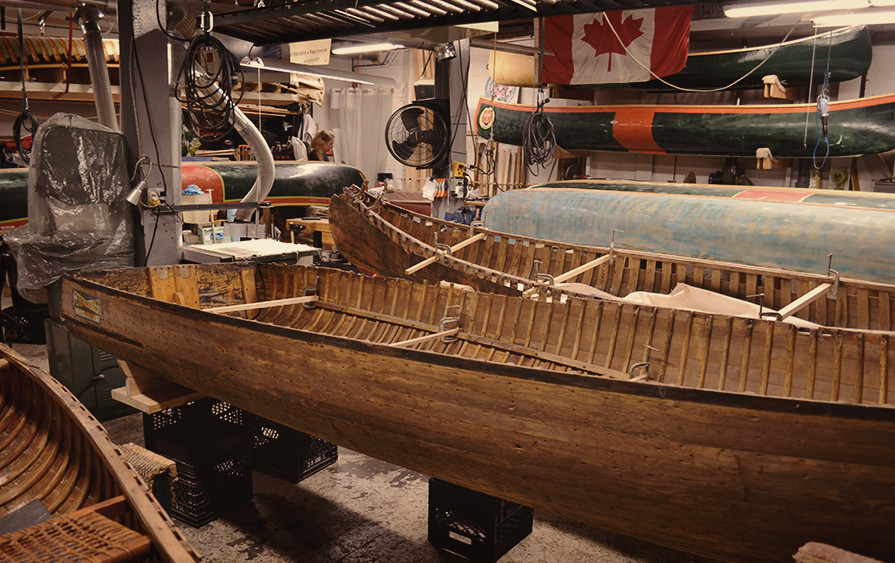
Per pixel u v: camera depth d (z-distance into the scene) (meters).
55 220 5.05
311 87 12.52
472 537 3.34
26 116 6.38
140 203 5.36
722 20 9.43
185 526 3.62
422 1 5.08
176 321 3.69
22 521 2.37
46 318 5.01
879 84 9.58
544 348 3.78
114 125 5.96
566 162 12.62
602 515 2.78
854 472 2.26
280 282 5.04
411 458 3.13
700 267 5.31
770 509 2.43
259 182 6.86
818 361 3.04
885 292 4.39
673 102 11.44
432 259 5.51
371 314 4.50
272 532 3.56
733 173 10.52
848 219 6.08
